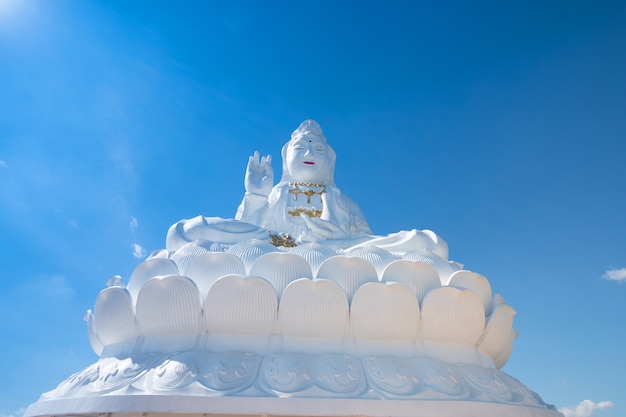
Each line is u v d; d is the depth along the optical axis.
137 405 7.69
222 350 8.59
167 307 8.79
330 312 8.69
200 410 7.53
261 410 7.54
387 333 8.91
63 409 8.34
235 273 9.27
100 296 9.71
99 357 10.20
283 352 8.56
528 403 9.12
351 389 7.99
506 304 10.08
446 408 8.04
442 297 9.07
